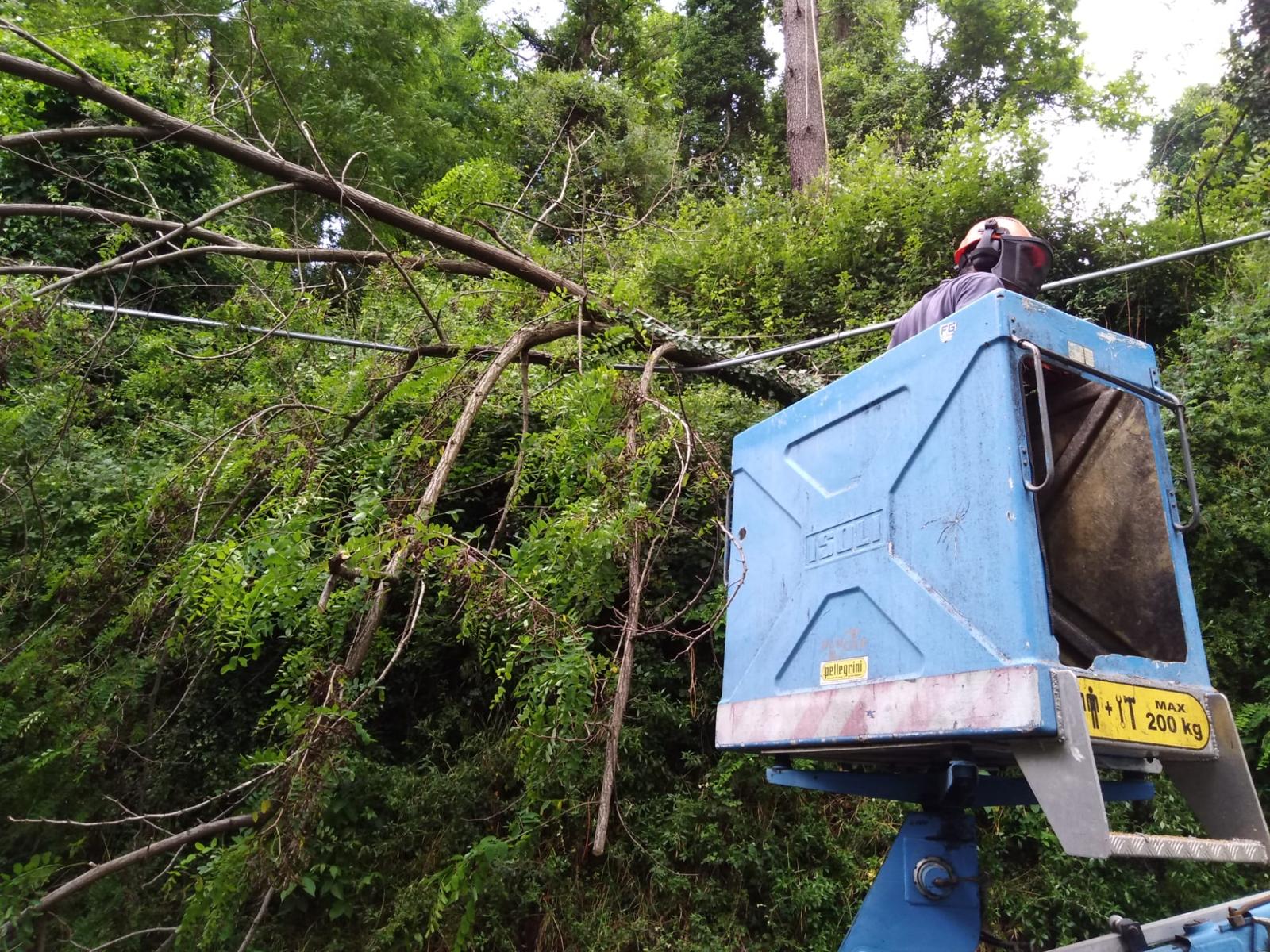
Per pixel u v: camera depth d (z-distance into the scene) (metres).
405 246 6.67
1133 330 7.69
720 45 19.20
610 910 4.28
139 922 4.32
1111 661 2.11
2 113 8.51
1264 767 4.35
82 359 4.56
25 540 4.82
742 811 4.53
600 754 4.18
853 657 2.48
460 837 4.47
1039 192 8.63
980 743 2.15
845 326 7.71
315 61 11.72
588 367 4.73
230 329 4.98
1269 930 2.21
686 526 5.00
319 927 4.35
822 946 4.09
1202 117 11.87
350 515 3.66
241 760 2.94
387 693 5.22
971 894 2.54
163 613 4.39
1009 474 2.12
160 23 9.53
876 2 22.06
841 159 11.36
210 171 9.27
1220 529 4.76
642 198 11.94
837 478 2.75
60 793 4.52
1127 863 4.23
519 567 3.07
